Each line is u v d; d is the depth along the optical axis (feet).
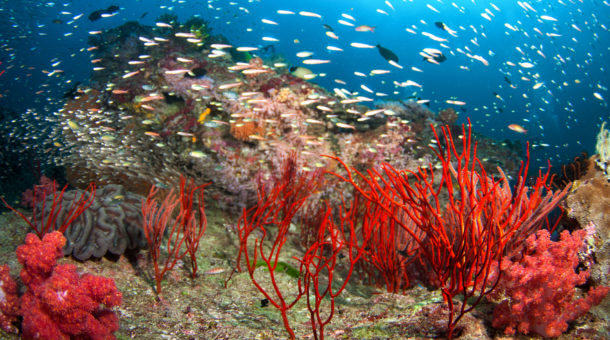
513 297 6.63
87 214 10.81
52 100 28.94
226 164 22.04
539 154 66.80
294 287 11.09
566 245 6.86
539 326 6.61
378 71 22.21
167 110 27.89
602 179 9.02
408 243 11.39
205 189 20.45
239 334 7.77
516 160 26.91
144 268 10.72
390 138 25.36
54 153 26.73
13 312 6.08
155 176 19.86
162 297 9.21
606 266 7.87
